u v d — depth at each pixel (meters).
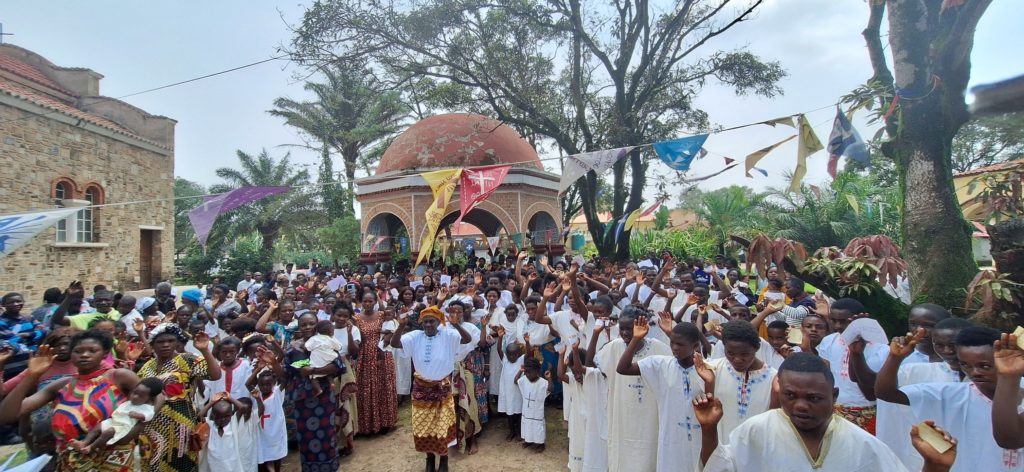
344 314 6.61
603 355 5.09
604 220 34.47
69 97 18.88
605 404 5.40
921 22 6.11
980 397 3.05
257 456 5.51
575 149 18.19
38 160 14.59
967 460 3.04
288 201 31.17
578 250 27.81
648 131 18.11
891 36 6.34
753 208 23.45
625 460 4.82
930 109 6.11
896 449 3.72
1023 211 6.07
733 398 3.88
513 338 7.25
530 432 6.54
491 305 7.80
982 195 6.41
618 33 16.97
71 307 7.85
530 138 24.91
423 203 16.84
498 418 7.81
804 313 6.78
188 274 26.73
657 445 4.70
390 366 7.31
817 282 6.41
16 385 3.83
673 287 8.67
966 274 5.95
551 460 6.30
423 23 15.77
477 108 18.89
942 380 3.61
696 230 24.56
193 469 4.84
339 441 6.52
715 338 5.99
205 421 5.00
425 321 5.84
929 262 6.09
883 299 6.12
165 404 4.62
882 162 20.52
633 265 11.40
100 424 3.93
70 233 15.73
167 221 20.05
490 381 7.80
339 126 28.44
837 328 4.68
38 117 14.60
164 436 4.59
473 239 35.59
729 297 8.04
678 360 4.16
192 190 41.31
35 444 4.29
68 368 4.64
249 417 5.36
